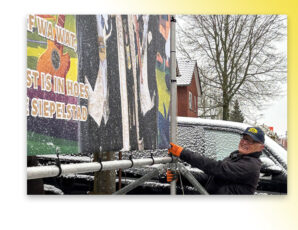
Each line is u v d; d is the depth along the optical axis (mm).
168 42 3643
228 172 3301
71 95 2176
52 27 2055
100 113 2461
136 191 4312
